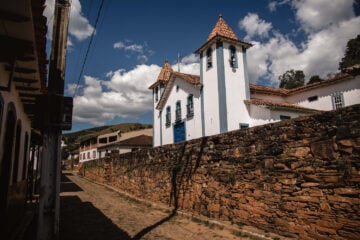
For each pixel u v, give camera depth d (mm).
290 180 6105
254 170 7074
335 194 5203
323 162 5480
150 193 13133
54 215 4238
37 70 5945
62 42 4637
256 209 6902
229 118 18469
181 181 10398
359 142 4922
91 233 7855
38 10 3979
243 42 19922
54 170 4316
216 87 19219
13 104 6754
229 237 6699
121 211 11227
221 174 8227
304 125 5945
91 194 17031
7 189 6617
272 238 6070
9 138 6902
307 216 5664
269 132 6777
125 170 17453
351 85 20641
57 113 4410
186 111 22500
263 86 24203
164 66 31250
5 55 4754
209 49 20438
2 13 3900
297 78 53062
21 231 7633
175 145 11156
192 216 8922
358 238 4754
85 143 55562
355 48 41375
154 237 7207
